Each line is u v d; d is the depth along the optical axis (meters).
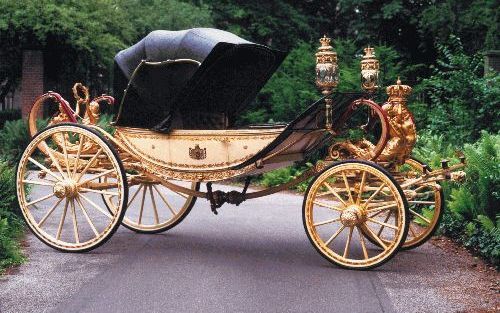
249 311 5.43
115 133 8.05
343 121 7.48
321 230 8.91
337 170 6.81
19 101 28.97
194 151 7.53
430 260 7.33
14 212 8.58
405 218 6.56
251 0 23.03
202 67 7.24
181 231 8.77
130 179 8.06
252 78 8.36
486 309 5.54
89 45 18.64
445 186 8.84
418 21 21.09
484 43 17.86
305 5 24.98
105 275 6.44
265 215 10.14
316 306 5.56
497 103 12.18
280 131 7.12
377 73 7.43
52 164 7.78
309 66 17.14
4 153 16.14
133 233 8.63
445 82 12.74
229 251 7.57
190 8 21.11
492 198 7.81
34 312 5.33
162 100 7.78
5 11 17.81
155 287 6.05
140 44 7.88
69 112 8.03
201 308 5.48
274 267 6.84
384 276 6.57
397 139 7.05
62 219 7.53
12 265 6.78
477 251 7.71
